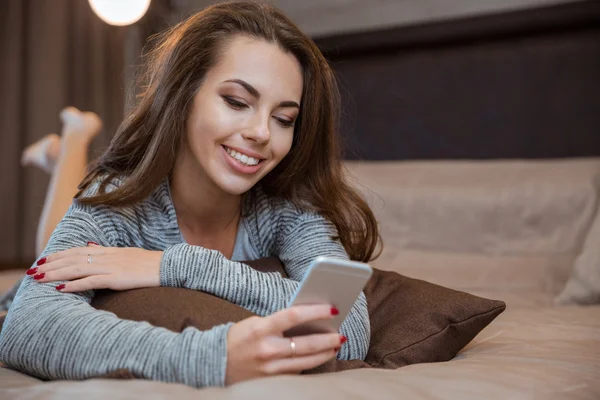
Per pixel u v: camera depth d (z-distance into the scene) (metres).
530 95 2.91
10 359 0.91
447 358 1.12
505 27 2.92
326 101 1.29
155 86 1.21
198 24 1.14
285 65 1.13
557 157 2.86
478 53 3.02
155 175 1.17
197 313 0.92
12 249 3.73
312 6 3.49
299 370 0.84
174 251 1.03
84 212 1.15
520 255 2.40
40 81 3.84
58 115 3.88
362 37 3.24
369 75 3.26
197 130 1.14
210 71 1.13
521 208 2.44
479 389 0.83
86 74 3.97
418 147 3.16
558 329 1.35
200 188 1.22
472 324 1.11
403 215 2.63
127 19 3.15
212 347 0.82
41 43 3.85
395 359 1.06
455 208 2.54
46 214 2.16
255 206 1.33
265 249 1.35
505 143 2.96
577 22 2.78
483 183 2.57
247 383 0.77
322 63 1.25
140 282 1.01
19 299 0.98
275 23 1.15
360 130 3.30
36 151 2.32
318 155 1.32
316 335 0.84
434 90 3.11
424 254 2.39
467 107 3.04
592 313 1.58
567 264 2.16
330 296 0.82
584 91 2.80
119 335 0.85
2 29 3.75
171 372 0.81
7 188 3.73
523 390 0.84
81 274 1.01
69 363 0.84
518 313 1.57
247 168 1.13
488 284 2.05
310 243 1.27
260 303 1.02
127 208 1.19
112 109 3.96
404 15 3.26
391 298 1.19
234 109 1.12
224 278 1.02
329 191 1.33
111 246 1.16
